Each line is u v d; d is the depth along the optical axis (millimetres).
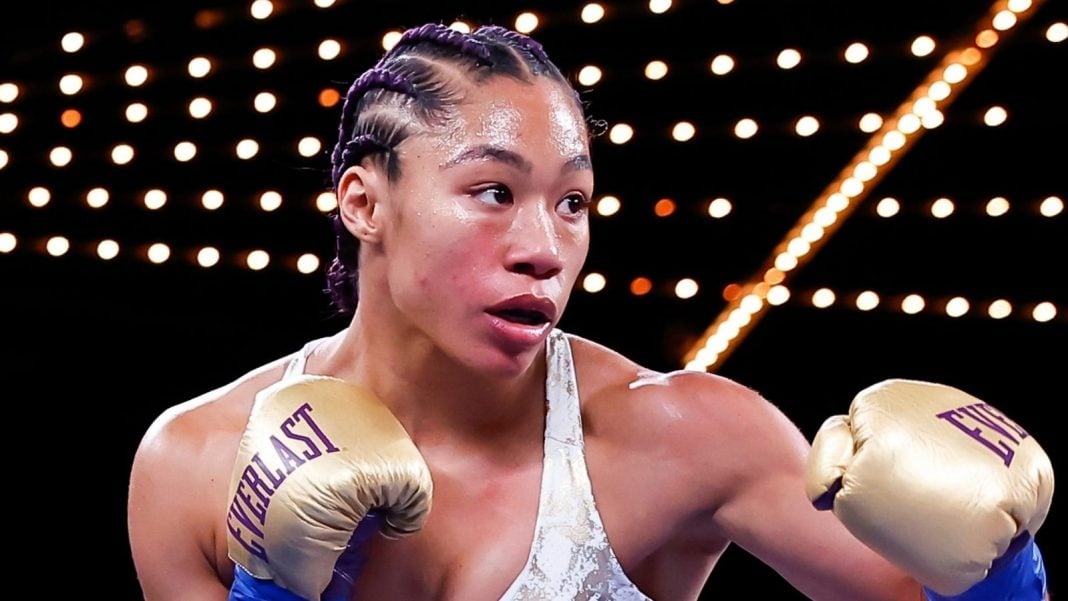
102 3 3680
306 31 3666
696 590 2014
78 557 4004
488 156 1687
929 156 3463
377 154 1782
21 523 4000
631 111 3598
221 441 1888
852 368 3666
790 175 3549
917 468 1580
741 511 1887
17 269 3775
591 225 3676
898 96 3451
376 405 1743
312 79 3672
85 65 3701
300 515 1627
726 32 3527
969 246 3496
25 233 3762
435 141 1716
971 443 1608
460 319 1707
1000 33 3369
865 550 1811
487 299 1686
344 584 1720
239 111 3695
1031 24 3355
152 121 3707
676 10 3529
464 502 1841
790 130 3525
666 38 3557
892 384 1692
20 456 3998
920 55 3408
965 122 3426
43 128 3715
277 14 3656
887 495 1580
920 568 1600
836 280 3586
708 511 1905
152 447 1912
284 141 3699
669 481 1869
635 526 1864
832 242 3570
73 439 4008
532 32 3582
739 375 3723
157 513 1879
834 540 1823
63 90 3660
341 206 1844
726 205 3576
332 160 1917
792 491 1855
